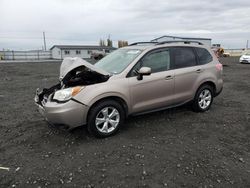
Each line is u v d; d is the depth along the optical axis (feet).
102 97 14.89
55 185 10.61
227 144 14.69
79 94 14.32
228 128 17.31
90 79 15.87
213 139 15.38
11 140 15.43
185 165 12.09
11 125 18.20
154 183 10.64
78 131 16.43
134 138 15.38
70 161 12.61
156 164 12.19
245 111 21.56
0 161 12.73
